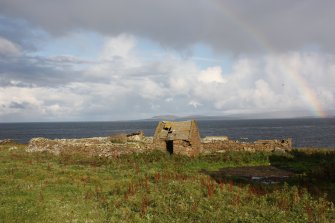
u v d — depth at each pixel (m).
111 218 15.52
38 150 43.00
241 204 17.56
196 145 41.06
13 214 15.81
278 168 32.91
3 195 19.66
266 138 119.12
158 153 38.66
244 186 22.58
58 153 41.34
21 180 24.44
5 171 27.81
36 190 21.19
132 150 40.34
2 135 166.00
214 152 41.22
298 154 39.09
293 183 24.47
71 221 15.16
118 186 22.39
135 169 30.75
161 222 14.80
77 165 33.44
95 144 41.25
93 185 23.33
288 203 17.38
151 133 174.50
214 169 32.38
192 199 17.91
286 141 43.12
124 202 18.22
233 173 30.05
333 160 34.84
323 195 19.33
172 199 18.34
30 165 32.19
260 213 15.64
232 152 39.69
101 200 18.72
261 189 21.62
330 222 14.55
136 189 21.12
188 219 15.05
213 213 15.69
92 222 15.05
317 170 27.97
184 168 32.25
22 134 178.12
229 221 14.62
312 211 15.90
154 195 19.47
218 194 19.47
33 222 14.93
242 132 169.12
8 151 44.06
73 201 18.70
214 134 150.75
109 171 29.67
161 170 30.45
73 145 41.62
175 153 39.62
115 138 49.47
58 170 29.41
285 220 14.55
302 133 153.62
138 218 15.50
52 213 16.25
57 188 21.86
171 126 41.72
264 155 37.44
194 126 41.25
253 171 31.17
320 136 130.62
